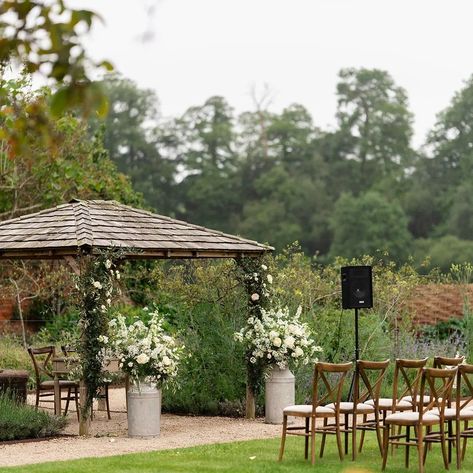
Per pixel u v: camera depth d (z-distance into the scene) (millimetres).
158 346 12578
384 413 10734
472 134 66625
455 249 56719
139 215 14695
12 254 13578
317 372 10430
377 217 58125
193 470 9875
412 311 19984
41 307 25016
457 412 10273
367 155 66312
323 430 10680
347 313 17047
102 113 2799
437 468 10297
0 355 19172
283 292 16828
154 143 66500
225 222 64500
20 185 22922
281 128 67062
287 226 60688
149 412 12617
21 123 3154
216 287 15891
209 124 67625
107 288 12867
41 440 12273
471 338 19406
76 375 12648
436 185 64625
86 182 24547
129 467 10023
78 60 2705
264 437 12633
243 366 15391
